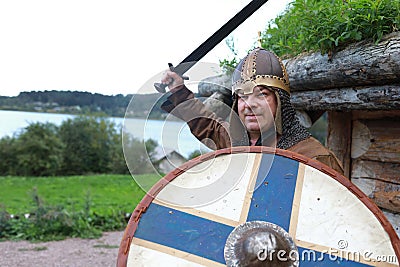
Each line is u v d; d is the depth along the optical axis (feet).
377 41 6.23
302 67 8.03
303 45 8.09
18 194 36.19
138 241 4.85
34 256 19.27
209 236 4.87
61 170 50.26
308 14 7.48
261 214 4.99
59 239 22.39
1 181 44.11
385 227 4.86
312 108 8.74
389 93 6.40
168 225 4.91
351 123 9.03
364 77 6.57
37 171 49.44
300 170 5.16
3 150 48.96
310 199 5.04
